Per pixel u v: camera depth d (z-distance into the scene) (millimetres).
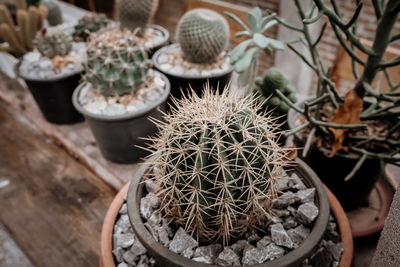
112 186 384
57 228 347
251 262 218
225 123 208
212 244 235
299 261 205
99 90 376
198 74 425
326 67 646
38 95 438
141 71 375
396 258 175
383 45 256
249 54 327
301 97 495
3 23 531
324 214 232
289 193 264
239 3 673
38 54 474
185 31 422
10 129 490
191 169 207
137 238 236
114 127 356
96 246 328
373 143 307
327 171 302
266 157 215
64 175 409
